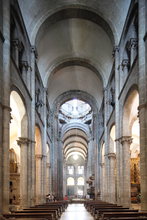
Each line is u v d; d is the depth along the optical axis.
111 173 31.42
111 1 24.33
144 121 15.77
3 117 15.48
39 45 30.06
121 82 24.45
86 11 26.34
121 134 23.72
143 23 16.67
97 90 44.47
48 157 42.59
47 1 25.28
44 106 35.00
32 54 25.81
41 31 26.94
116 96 25.61
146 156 15.49
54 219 14.59
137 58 18.16
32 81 25.44
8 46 16.33
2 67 15.70
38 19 25.97
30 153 23.81
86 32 30.83
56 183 45.19
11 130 35.56
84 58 35.53
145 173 15.41
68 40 32.41
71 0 25.75
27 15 24.28
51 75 36.78
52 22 27.41
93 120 48.28
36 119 28.06
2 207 14.80
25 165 22.53
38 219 10.70
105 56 33.22
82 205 43.19
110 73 32.44
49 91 44.28
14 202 33.78
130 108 22.88
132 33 20.59
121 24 24.86
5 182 15.05
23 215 12.50
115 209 17.05
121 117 23.84
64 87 45.84
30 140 23.97
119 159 24.44
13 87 18.38
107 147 32.75
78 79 43.94
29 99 24.27
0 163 14.73
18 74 19.67
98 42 31.73
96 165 44.97
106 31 27.61
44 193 32.28
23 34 22.58
